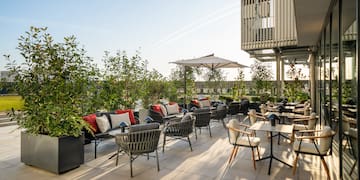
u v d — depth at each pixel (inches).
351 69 110.3
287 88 432.5
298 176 135.7
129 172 142.7
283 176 135.8
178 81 413.1
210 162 160.6
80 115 165.3
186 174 139.6
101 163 158.2
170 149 192.9
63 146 141.3
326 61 209.5
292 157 170.1
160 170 146.0
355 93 101.1
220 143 211.9
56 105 147.6
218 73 525.0
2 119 313.1
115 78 290.0
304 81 431.5
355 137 102.8
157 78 362.6
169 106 310.3
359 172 92.5
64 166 141.5
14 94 153.6
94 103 220.5
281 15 411.8
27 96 147.1
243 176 136.2
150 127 145.9
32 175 138.3
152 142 143.9
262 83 451.8
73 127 148.7
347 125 120.9
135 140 138.3
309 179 131.6
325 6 159.9
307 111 248.8
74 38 158.4
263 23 431.8
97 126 189.6
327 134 126.2
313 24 204.4
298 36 253.4
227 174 139.3
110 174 139.6
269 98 431.5
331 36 174.1
